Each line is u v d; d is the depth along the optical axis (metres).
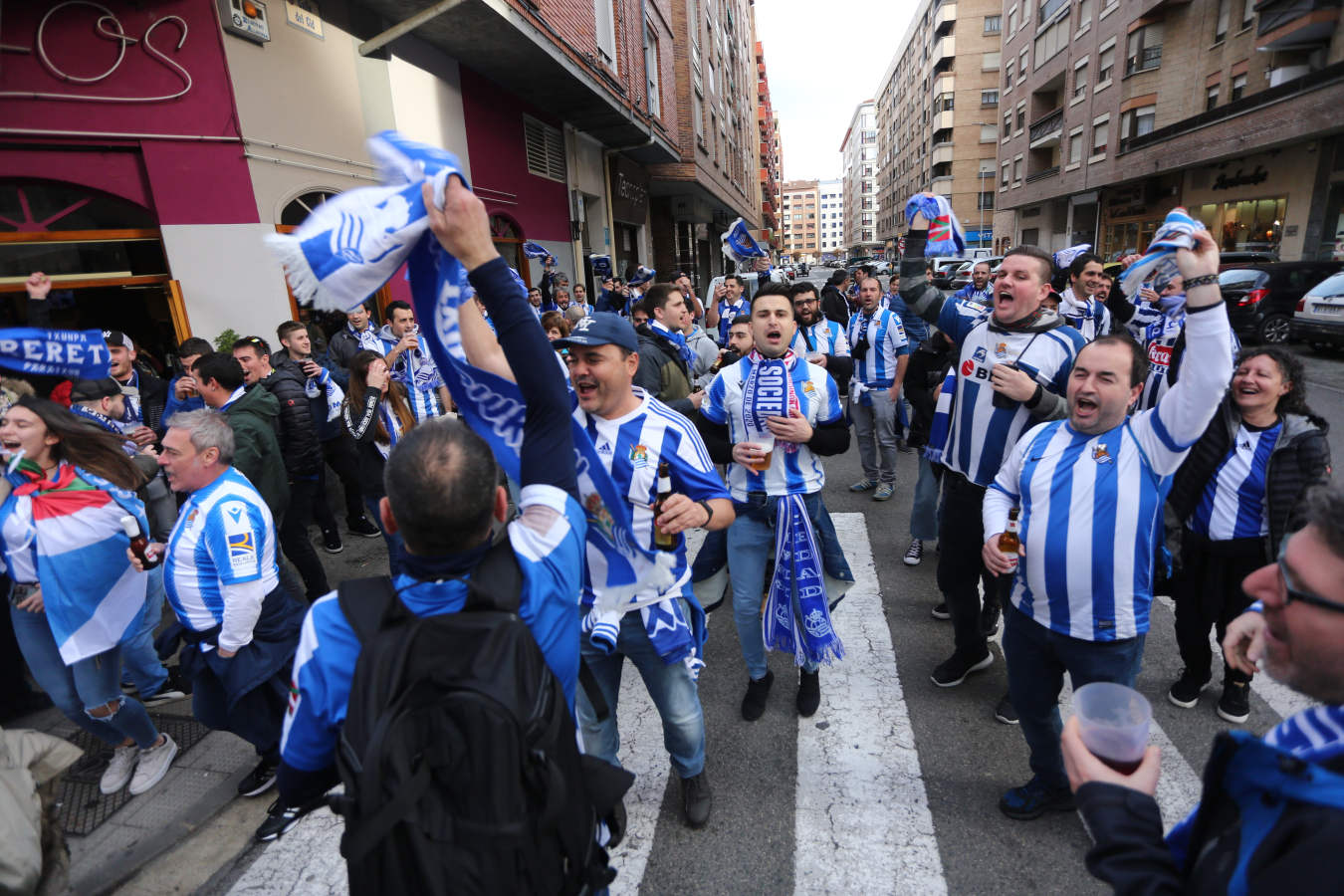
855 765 2.95
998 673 3.60
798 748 3.08
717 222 36.22
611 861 2.52
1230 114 22.03
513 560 1.31
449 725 1.07
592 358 2.23
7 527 2.79
